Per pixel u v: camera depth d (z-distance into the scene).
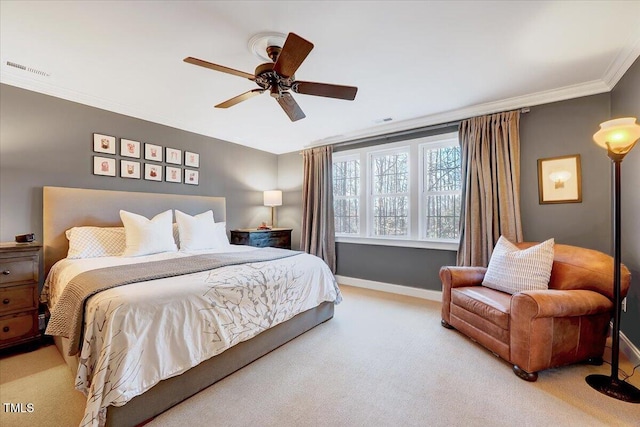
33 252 2.27
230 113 3.41
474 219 3.13
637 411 1.56
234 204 4.58
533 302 1.81
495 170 3.04
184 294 1.67
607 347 2.34
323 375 1.92
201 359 1.66
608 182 2.62
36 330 2.28
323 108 3.25
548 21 1.77
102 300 1.45
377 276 4.11
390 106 3.19
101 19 1.75
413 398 1.67
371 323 2.82
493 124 3.07
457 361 2.09
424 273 3.70
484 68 2.36
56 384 1.79
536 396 1.69
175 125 3.74
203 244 3.25
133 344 1.39
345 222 4.55
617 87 2.43
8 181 2.54
